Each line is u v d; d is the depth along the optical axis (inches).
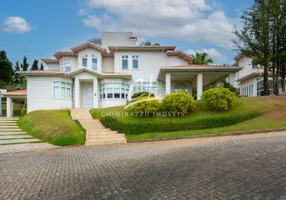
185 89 1106.1
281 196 148.6
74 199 173.9
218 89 650.2
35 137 583.5
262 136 432.1
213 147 352.8
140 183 199.8
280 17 808.9
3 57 2559.1
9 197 186.4
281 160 235.0
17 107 1555.1
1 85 1940.2
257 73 1107.9
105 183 207.3
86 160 323.0
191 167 239.1
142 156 321.1
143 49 1048.8
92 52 1052.5
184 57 1054.4
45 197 182.2
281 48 848.9
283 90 954.7
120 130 565.6
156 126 569.3
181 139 491.8
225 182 184.1
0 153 416.8
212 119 578.6
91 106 1000.9
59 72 908.6
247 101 728.3
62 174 249.9
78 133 553.9
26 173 262.5
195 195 162.9
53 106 911.7
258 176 191.6
